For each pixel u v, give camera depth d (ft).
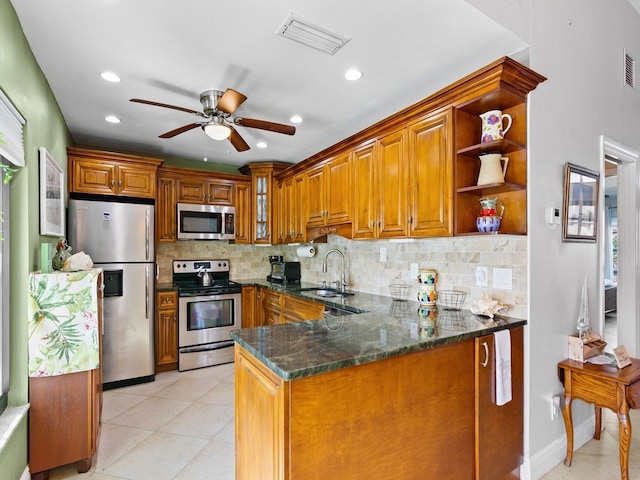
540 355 6.78
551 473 6.78
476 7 5.38
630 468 6.92
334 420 4.39
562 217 7.20
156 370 12.21
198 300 12.76
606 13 8.54
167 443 7.80
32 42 6.14
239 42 6.18
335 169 10.58
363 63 6.90
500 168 6.55
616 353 6.72
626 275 9.71
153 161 11.69
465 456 5.77
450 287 8.27
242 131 10.94
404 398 5.03
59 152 9.10
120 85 7.80
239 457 5.45
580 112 7.67
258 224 14.75
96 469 6.87
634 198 9.55
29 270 6.33
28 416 6.23
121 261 11.07
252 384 4.99
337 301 9.37
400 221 8.06
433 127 7.25
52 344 6.36
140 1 5.13
